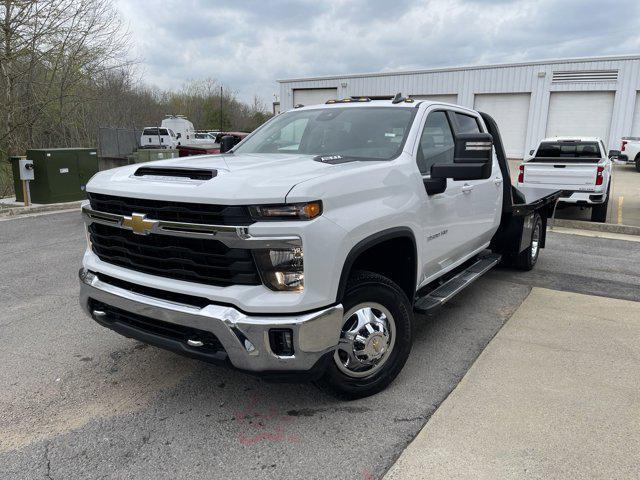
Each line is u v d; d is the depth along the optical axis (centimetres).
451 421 307
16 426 304
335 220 280
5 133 1736
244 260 264
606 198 1038
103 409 324
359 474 261
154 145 2666
